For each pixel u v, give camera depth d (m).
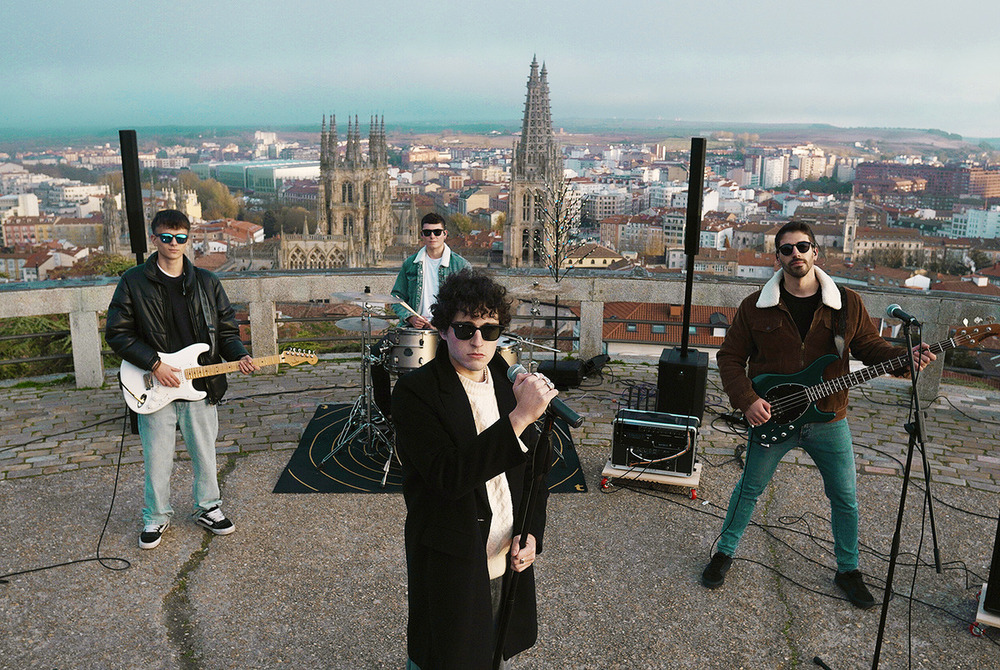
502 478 2.76
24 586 4.23
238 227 190.38
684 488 5.52
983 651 3.86
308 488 5.50
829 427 4.17
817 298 4.12
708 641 3.89
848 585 4.29
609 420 7.02
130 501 5.29
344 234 123.12
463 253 119.38
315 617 4.02
